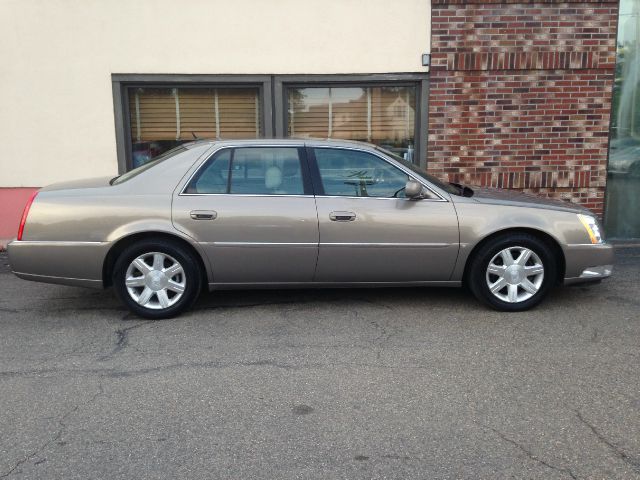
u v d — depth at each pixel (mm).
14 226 8422
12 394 3814
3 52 8016
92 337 4832
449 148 8352
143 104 8484
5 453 3148
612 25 8047
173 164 5219
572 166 8391
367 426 3406
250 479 2918
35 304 5750
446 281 5402
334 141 5445
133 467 3020
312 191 5230
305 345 4633
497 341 4699
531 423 3428
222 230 5109
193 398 3754
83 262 5074
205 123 8570
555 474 2945
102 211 5039
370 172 5312
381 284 5395
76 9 7973
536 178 8383
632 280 6520
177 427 3406
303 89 8477
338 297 5879
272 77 8250
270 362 4305
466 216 5246
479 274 5344
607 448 3166
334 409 3604
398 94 8531
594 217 5473
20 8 7930
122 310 5531
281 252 5180
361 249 5219
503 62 8086
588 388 3863
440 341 4703
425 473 2957
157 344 4672
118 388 3895
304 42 8156
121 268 5121
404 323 5125
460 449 3164
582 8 7992
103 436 3312
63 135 8258
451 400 3707
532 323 5117
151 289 5180
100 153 8328
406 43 8125
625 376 4043
